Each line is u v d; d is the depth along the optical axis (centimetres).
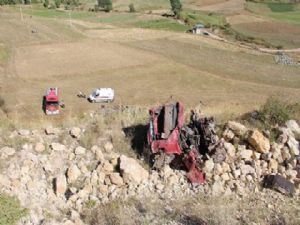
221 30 10788
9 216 820
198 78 5803
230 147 1063
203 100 4812
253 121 1232
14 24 8894
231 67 6494
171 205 894
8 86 5091
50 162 1011
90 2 14500
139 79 5700
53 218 852
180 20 11262
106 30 8919
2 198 860
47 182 962
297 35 10962
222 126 1163
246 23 12056
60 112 4116
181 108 1127
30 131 1148
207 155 1041
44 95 4784
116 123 1233
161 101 4747
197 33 9744
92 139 1105
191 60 6738
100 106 4444
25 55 6688
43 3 13512
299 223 854
